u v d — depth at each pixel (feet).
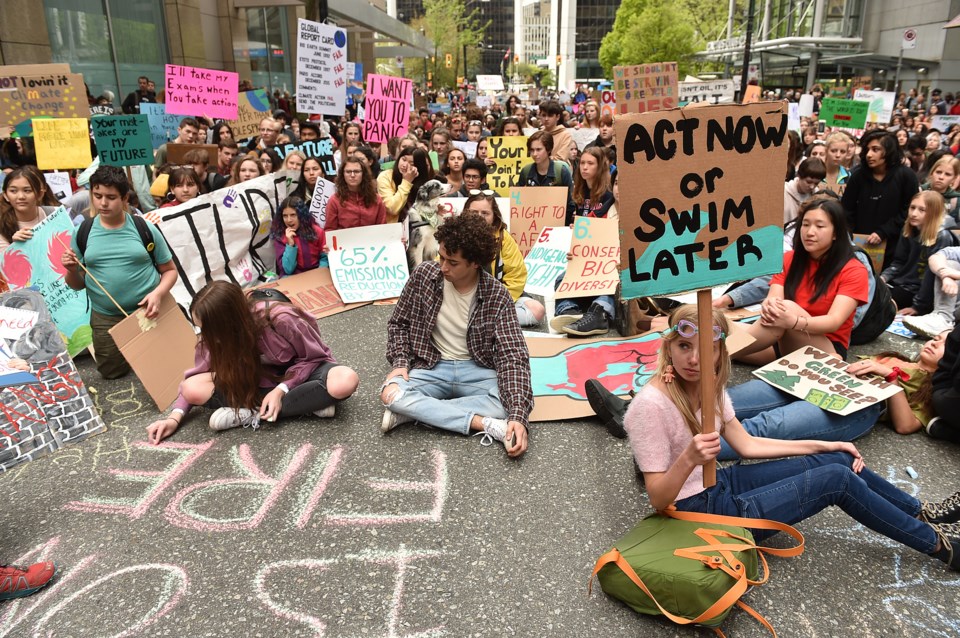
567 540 8.95
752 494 7.97
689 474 7.25
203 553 8.84
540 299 18.81
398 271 19.74
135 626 7.64
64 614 7.86
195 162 22.75
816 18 123.13
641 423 7.71
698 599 6.89
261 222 19.86
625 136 7.30
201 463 11.00
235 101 26.78
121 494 10.22
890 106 41.70
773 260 8.15
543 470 10.61
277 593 8.09
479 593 8.02
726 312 16.17
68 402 11.85
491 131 49.75
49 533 9.33
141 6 47.62
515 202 21.02
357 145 27.09
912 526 7.98
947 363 10.95
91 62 42.47
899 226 19.22
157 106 29.89
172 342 13.89
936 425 11.23
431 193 19.52
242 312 11.34
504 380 11.48
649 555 7.22
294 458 11.06
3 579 8.03
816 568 8.34
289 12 76.69
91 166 20.74
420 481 10.36
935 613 7.61
